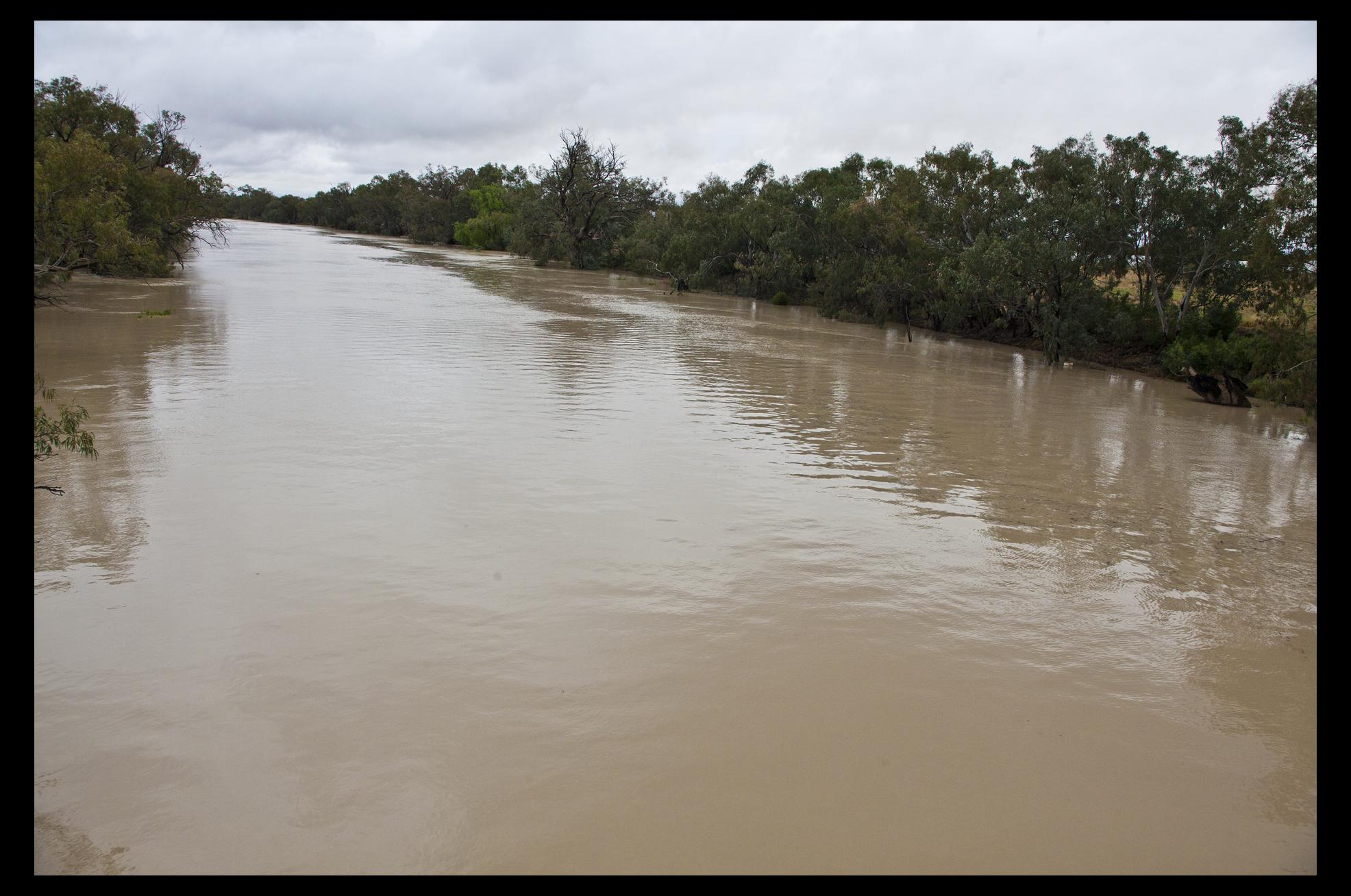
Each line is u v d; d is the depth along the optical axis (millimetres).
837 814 4238
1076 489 11078
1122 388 22250
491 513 8469
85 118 32750
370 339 21312
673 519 8602
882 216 35688
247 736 4637
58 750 4453
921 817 4266
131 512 8086
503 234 92750
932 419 15391
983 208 33812
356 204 132625
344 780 4297
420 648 5684
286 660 5453
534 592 6656
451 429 11914
